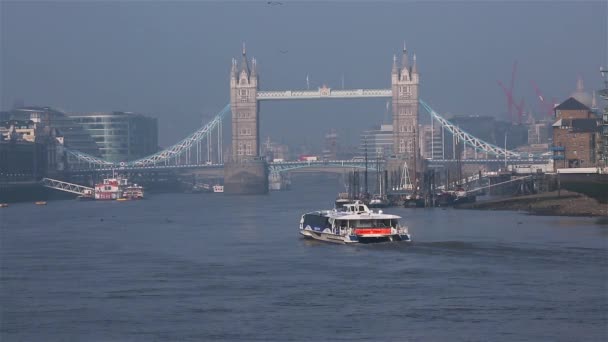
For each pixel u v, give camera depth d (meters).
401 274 162.12
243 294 147.25
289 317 130.00
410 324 124.88
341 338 118.69
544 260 175.38
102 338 120.88
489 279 155.38
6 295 149.62
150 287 155.75
